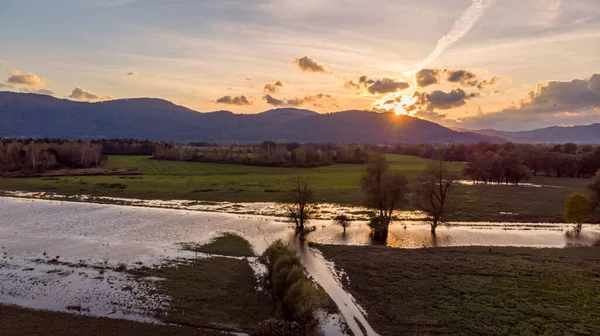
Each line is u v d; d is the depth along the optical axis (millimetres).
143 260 45000
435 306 33312
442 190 69875
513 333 28719
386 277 40125
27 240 52969
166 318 31000
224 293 35750
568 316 31156
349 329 29953
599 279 39156
